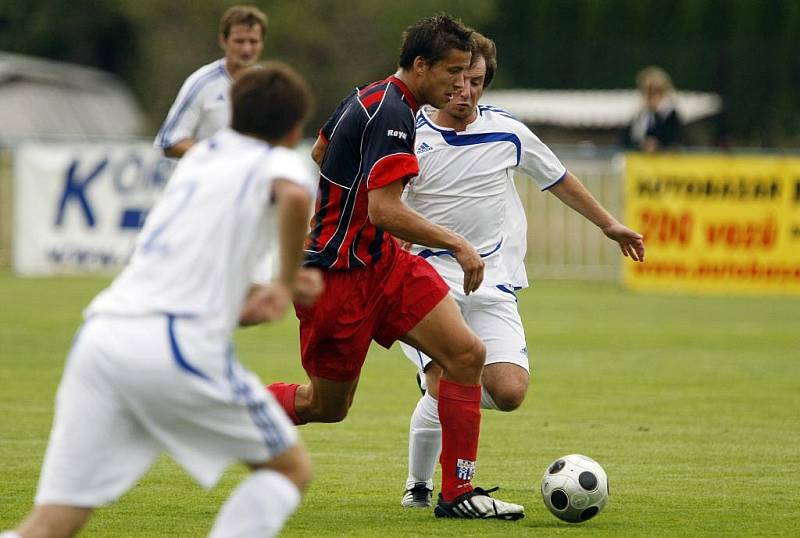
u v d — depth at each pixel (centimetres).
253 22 3531
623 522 2022
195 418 1377
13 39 15850
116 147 6956
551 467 2036
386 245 2036
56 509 1362
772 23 12900
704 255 6469
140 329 1365
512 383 2252
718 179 6425
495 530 1959
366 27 13938
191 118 3550
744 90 12294
